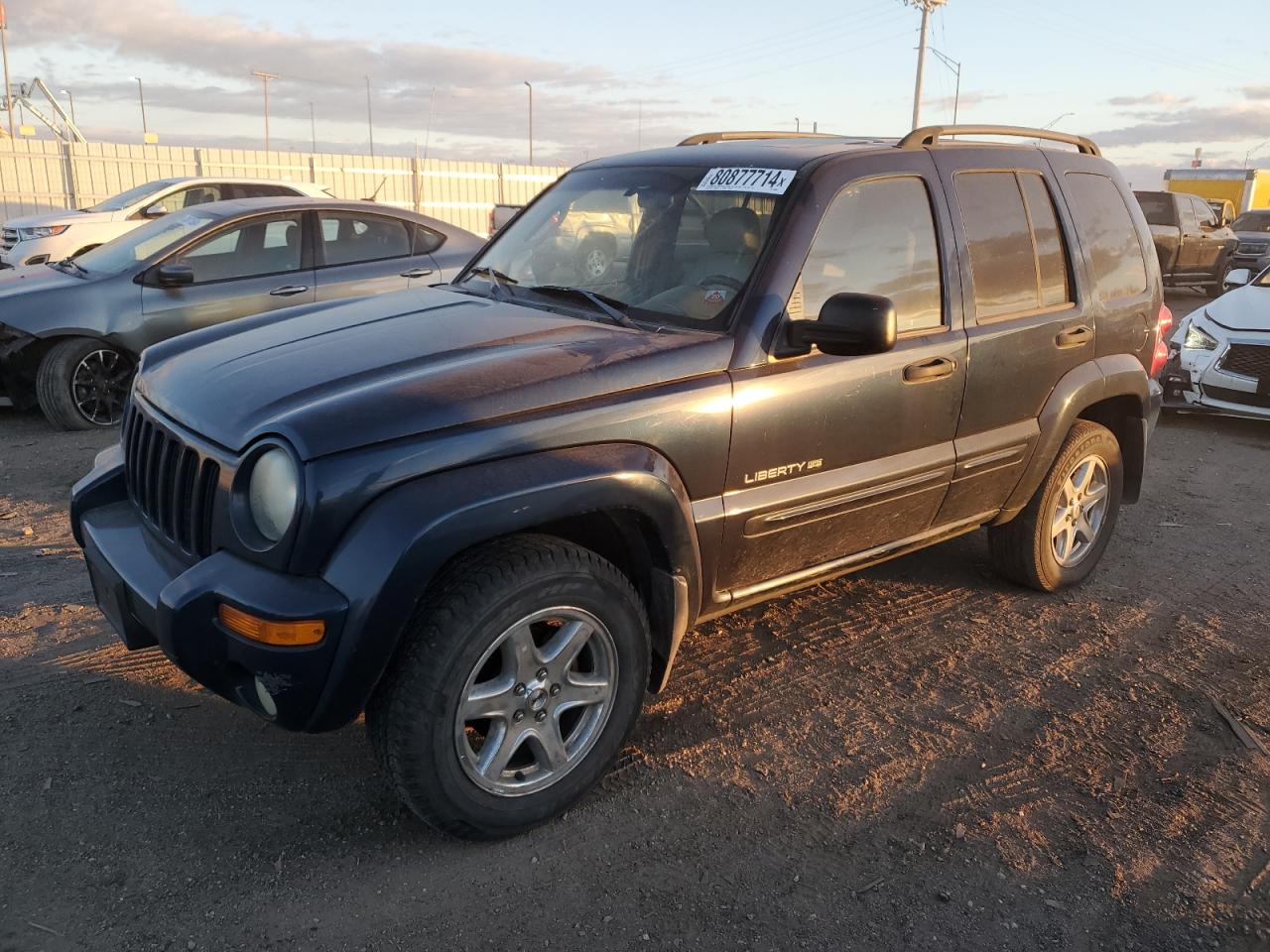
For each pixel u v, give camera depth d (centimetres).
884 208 350
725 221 334
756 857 280
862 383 335
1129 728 354
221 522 259
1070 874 276
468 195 3195
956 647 414
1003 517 432
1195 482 684
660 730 344
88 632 396
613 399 280
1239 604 469
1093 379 430
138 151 2523
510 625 261
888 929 254
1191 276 1844
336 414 247
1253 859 284
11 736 323
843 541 356
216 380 288
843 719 354
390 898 259
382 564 238
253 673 246
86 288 709
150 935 243
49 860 267
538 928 251
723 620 434
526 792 280
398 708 252
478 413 259
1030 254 405
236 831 282
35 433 718
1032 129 419
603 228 363
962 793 312
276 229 754
